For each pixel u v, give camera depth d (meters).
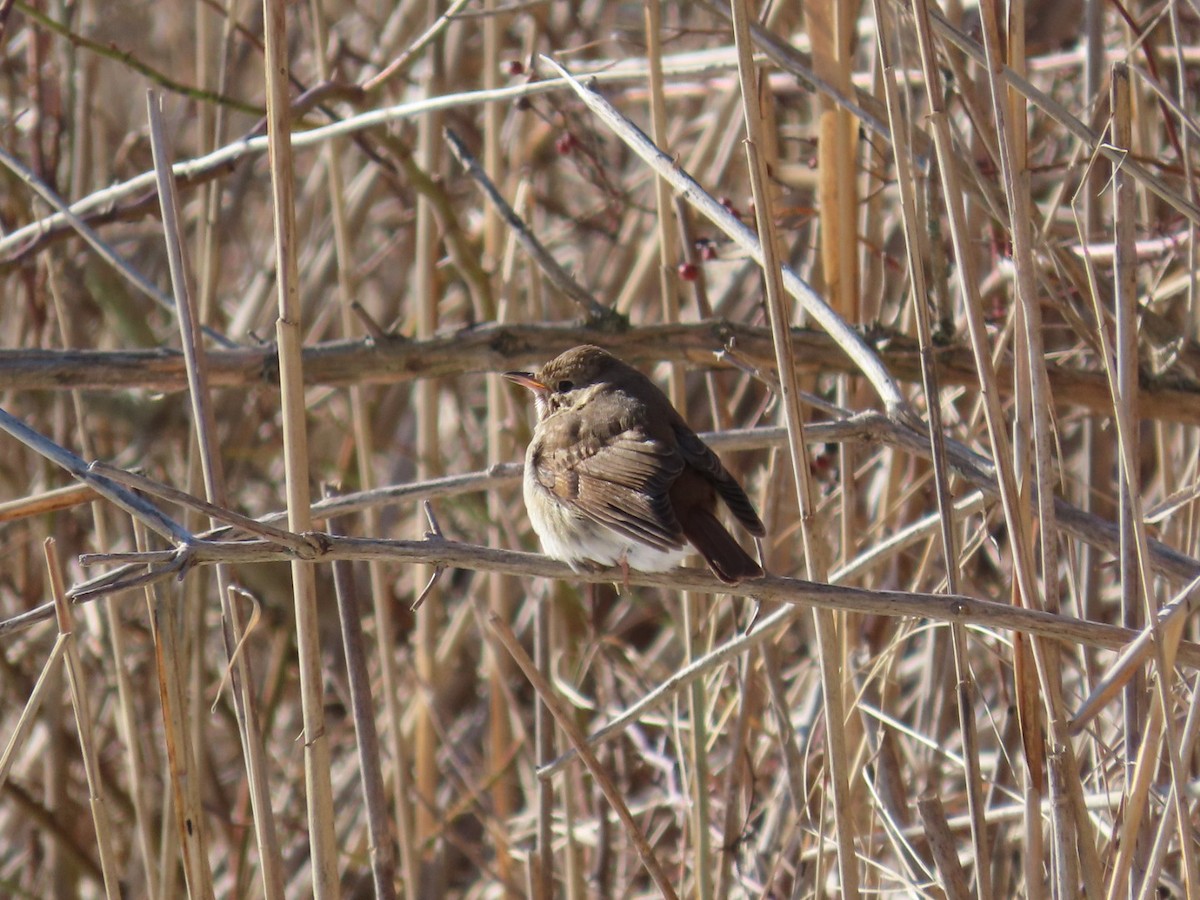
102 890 13.07
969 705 7.03
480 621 12.78
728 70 12.02
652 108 9.73
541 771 8.38
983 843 7.03
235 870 12.91
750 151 6.94
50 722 12.73
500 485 8.62
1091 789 9.78
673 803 11.59
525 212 12.32
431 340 10.07
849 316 9.56
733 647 8.26
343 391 16.23
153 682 13.46
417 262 13.02
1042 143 12.18
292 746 14.48
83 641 14.06
